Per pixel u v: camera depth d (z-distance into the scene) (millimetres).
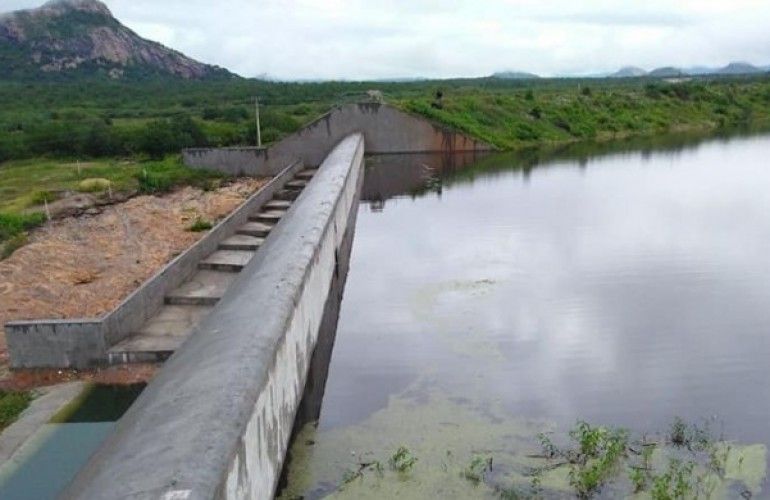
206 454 4348
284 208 18281
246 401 5062
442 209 18969
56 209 17031
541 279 12273
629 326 9930
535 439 6781
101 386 8047
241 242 13742
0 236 14094
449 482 6051
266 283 7770
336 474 6238
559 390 7922
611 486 5902
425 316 10531
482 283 12117
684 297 11156
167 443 4609
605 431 6594
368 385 8164
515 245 14766
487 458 6422
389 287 12062
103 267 12477
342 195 13734
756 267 12789
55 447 6793
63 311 10109
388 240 15586
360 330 10008
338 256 12266
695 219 16828
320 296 9633
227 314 7301
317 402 7707
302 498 5887
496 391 7926
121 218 16625
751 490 5801
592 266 13055
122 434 5324
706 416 7246
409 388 8070
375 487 6008
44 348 8367
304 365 7879
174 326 9492
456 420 7223
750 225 16094
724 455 6379
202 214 17656
